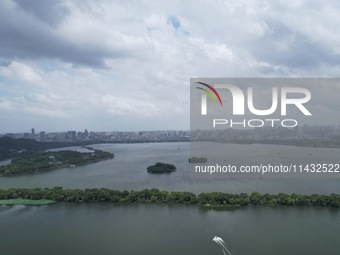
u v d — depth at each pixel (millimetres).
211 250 78188
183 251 78000
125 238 86562
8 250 80938
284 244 80500
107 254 77625
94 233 90688
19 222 101062
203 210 109250
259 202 112688
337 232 87312
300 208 108125
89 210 112438
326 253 75812
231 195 115875
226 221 97562
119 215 106125
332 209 106562
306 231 88250
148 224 96875
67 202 122812
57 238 87812
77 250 80250
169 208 112562
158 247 80500
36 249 81312
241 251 77312
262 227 91812
